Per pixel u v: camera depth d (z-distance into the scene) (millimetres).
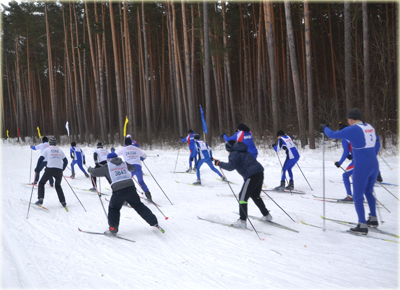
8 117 43938
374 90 14383
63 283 3043
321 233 4457
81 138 29438
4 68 40031
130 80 23031
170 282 3031
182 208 6227
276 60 22156
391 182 7836
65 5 30266
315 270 3229
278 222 5043
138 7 23688
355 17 14711
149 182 9555
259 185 4801
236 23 24828
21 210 6246
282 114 20406
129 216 5723
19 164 15312
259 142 16859
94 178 8219
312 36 21062
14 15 31656
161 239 4383
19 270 3377
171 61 24984
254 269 3289
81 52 31172
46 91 43125
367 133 4246
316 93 22547
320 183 8430
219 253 3783
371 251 3727
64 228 4988
